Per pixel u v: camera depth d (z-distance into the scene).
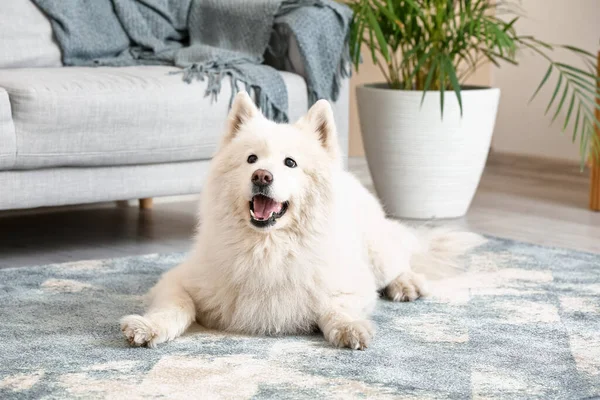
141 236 3.56
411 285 2.58
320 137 2.22
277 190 2.03
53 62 3.69
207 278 2.20
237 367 1.94
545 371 1.95
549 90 5.39
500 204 4.24
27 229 3.68
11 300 2.48
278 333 2.20
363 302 2.25
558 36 5.30
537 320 2.37
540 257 3.17
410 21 3.94
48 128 2.95
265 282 2.13
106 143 3.10
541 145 5.52
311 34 3.71
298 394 1.77
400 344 2.13
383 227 2.62
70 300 2.50
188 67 3.43
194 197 4.40
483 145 3.92
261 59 3.80
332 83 3.81
